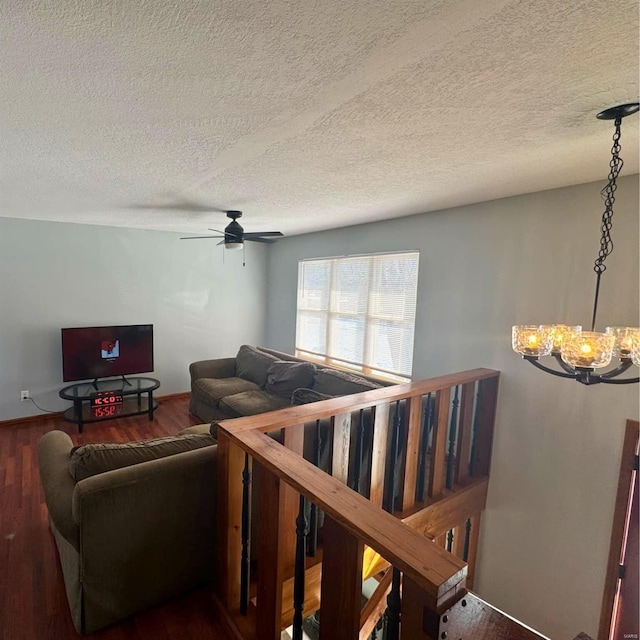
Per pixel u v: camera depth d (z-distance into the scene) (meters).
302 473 1.37
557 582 2.88
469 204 3.38
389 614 1.09
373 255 4.36
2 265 4.36
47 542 2.46
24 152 2.09
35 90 1.42
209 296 5.86
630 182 2.46
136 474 1.79
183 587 1.98
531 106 1.54
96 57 1.21
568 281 2.78
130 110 1.59
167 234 5.42
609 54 1.17
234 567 1.80
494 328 3.24
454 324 3.55
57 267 4.68
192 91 1.43
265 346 6.41
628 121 1.67
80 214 4.06
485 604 0.96
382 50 1.17
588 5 0.96
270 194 3.05
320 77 1.33
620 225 2.52
